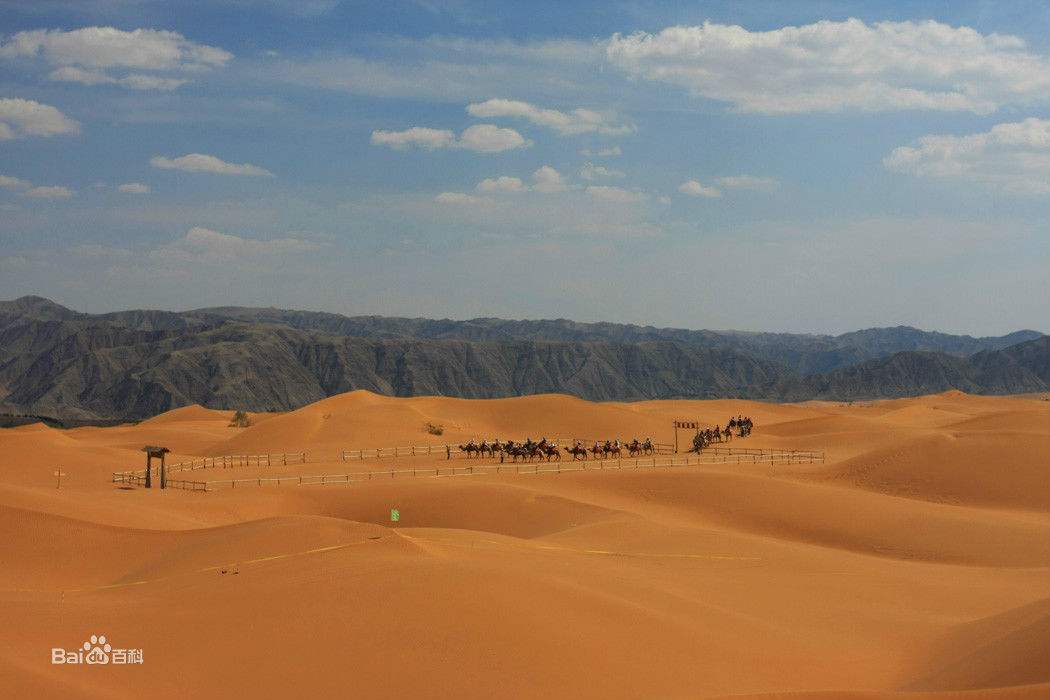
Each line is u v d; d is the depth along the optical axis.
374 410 141.25
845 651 34.19
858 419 149.12
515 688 26.61
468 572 35.25
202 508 71.00
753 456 106.44
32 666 25.83
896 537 64.38
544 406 149.75
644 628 32.34
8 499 58.25
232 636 29.48
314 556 40.16
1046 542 61.12
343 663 27.64
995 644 32.81
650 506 74.38
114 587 39.91
